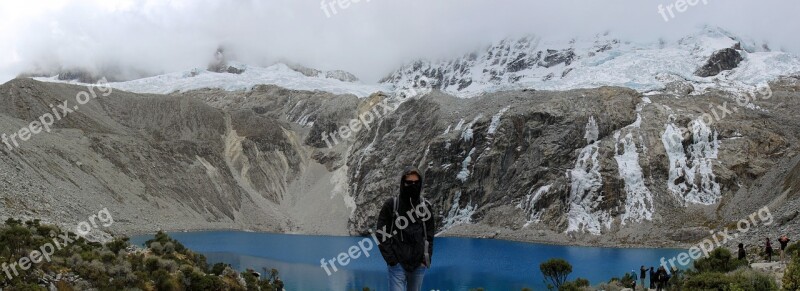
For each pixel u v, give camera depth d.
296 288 72.94
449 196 154.88
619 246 122.75
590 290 50.56
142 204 136.50
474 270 90.31
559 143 151.38
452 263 98.62
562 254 109.62
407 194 13.41
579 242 127.88
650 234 126.12
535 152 152.00
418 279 13.53
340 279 80.62
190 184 159.12
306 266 92.94
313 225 163.88
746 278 29.84
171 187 152.50
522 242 131.62
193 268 54.03
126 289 44.03
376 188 163.25
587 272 83.38
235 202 165.88
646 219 131.00
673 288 44.47
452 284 76.88
